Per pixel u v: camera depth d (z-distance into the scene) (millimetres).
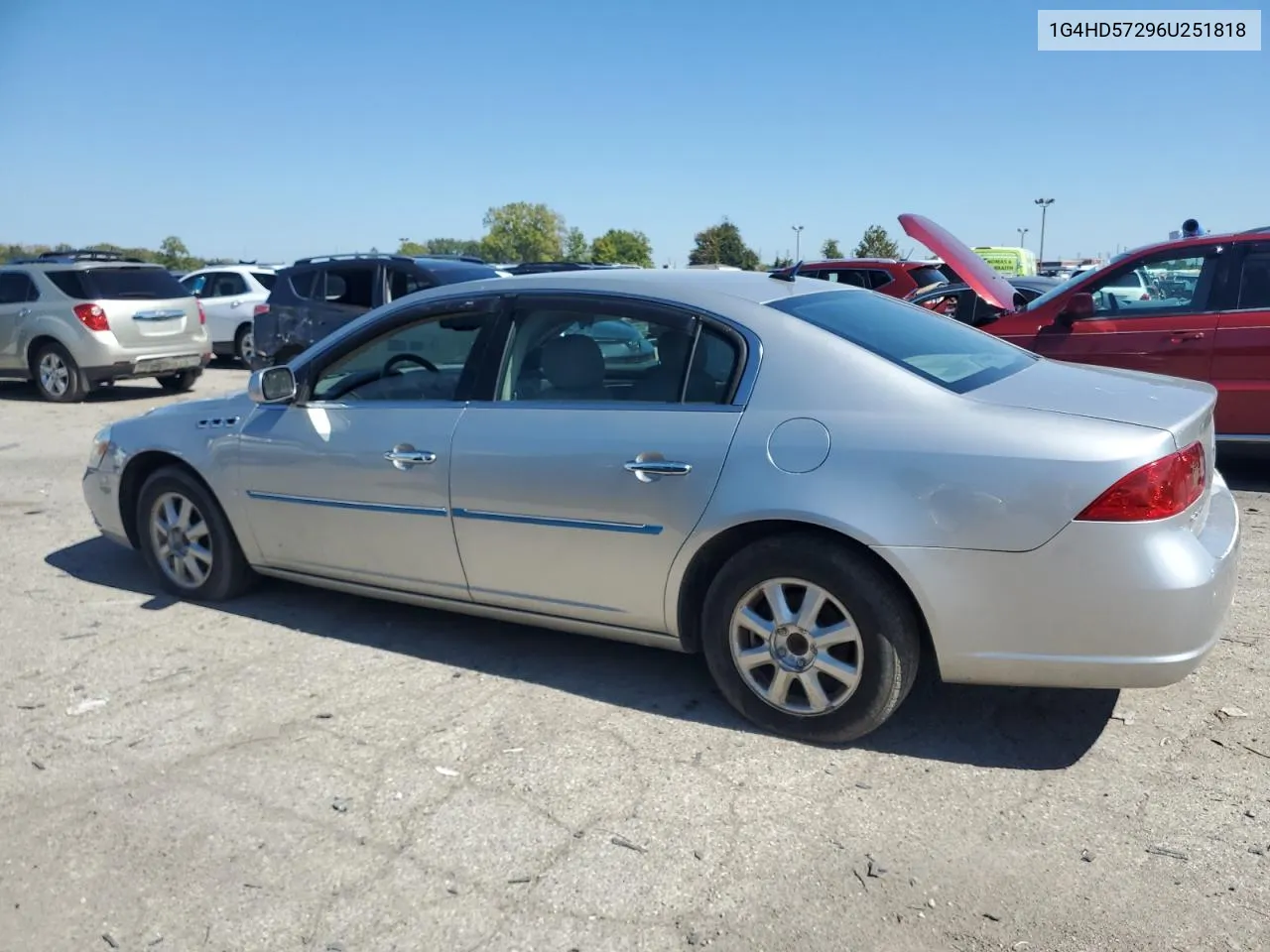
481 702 3941
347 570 4539
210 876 2912
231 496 4797
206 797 3307
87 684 4184
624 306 3895
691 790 3275
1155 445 3076
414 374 4406
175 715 3887
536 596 4008
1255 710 3709
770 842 2994
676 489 3564
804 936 2604
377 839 3061
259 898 2811
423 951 2590
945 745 3537
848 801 3195
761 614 3580
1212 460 3711
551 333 4027
